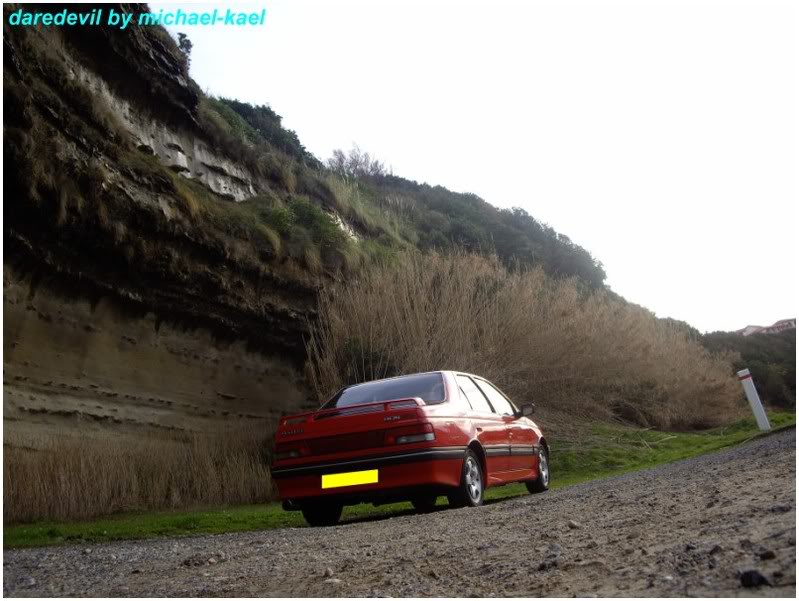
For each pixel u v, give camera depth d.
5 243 10.94
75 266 12.23
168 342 14.35
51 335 11.92
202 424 14.63
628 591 2.38
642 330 22.61
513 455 8.12
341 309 15.24
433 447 6.45
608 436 16.66
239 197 18.33
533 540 3.76
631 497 5.21
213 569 4.07
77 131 12.36
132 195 13.32
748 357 37.03
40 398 11.50
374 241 22.67
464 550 3.71
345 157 39.41
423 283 15.44
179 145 16.55
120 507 9.49
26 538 7.03
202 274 14.78
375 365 13.96
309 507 7.08
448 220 32.28
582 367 17.48
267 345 16.67
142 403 13.45
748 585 2.16
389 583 3.07
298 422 6.89
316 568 3.70
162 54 15.98
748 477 4.97
